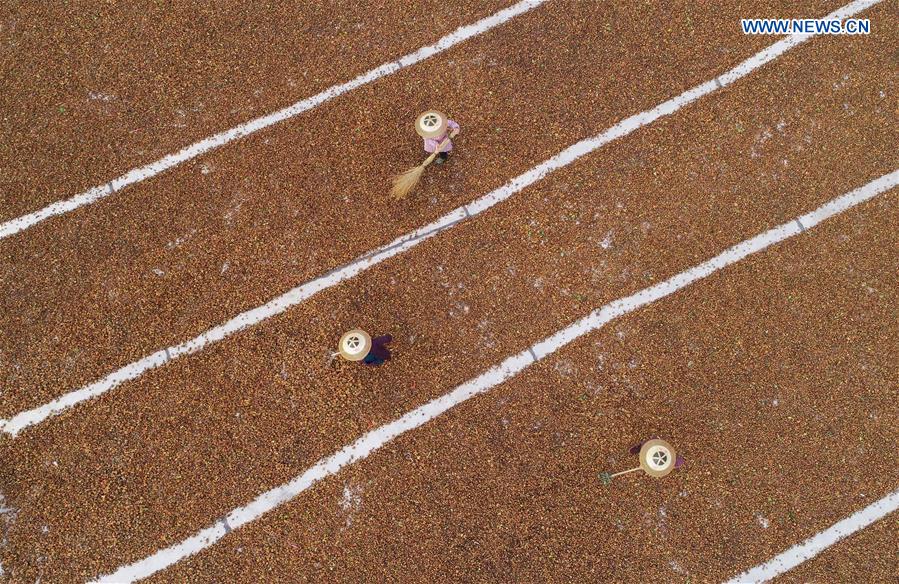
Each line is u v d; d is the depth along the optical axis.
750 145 7.29
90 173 7.04
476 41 7.64
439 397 6.52
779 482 6.33
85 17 7.61
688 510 6.27
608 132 7.34
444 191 7.09
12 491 6.15
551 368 6.61
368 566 6.08
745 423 6.46
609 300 6.79
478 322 6.71
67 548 6.05
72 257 6.76
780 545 6.19
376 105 7.36
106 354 6.50
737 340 6.66
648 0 7.71
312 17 7.64
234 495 6.21
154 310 6.62
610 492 6.29
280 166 7.11
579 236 6.97
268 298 6.73
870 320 6.71
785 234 7.00
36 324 6.57
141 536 6.09
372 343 6.15
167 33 7.55
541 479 6.30
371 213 6.98
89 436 6.31
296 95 7.38
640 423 6.46
